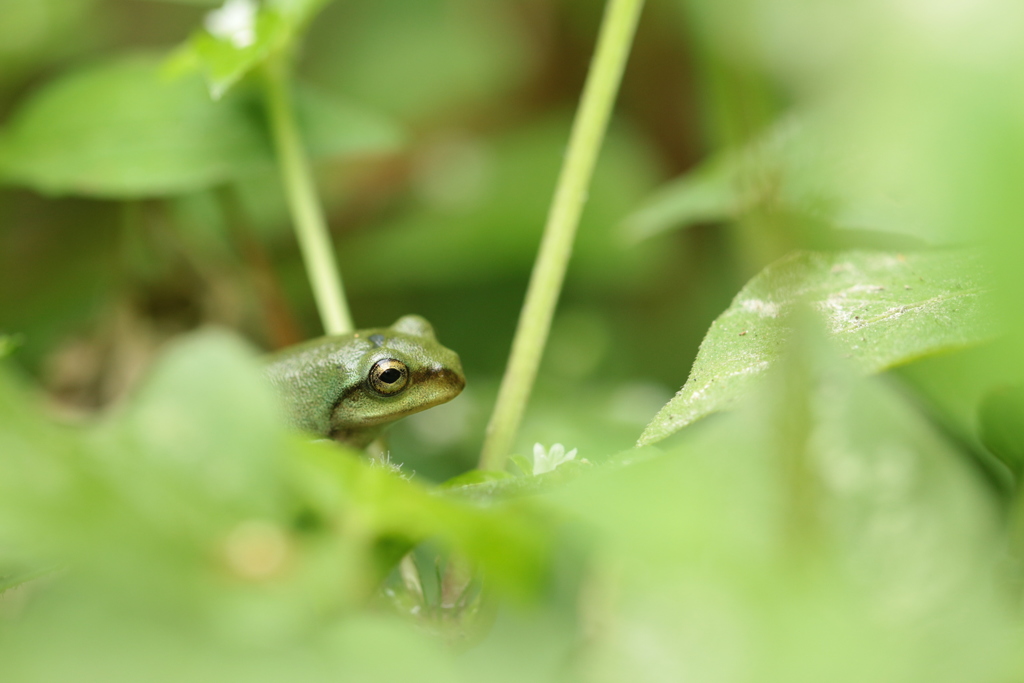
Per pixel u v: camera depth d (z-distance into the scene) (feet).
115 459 0.58
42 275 1.16
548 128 1.24
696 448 0.58
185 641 0.55
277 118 1.02
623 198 1.20
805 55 0.93
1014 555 0.66
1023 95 0.39
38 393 1.11
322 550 0.60
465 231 1.20
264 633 0.56
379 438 1.04
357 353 1.01
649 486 0.57
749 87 0.96
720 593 0.53
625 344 1.16
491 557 0.63
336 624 0.57
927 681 0.51
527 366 0.95
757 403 0.58
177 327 1.12
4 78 1.18
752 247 0.97
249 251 1.10
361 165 1.23
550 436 0.98
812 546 0.54
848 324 0.83
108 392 1.11
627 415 1.06
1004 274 0.44
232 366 0.59
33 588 0.90
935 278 0.84
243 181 1.20
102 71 1.04
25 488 0.57
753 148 0.96
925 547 0.55
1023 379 0.48
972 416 0.88
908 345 0.79
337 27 1.26
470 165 1.23
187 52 0.99
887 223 0.92
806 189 0.94
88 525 0.57
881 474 0.56
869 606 0.53
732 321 0.84
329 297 1.01
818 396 0.58
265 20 0.96
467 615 0.87
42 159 1.03
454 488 0.83
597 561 0.65
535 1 1.25
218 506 0.59
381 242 1.21
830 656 0.51
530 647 0.76
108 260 1.13
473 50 1.26
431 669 0.55
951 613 0.53
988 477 0.88
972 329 0.78
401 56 1.26
